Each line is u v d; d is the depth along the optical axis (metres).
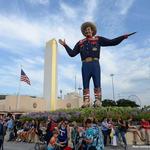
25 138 26.84
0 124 16.86
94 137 11.18
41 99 70.81
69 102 71.50
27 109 68.56
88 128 11.45
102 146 11.22
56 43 45.28
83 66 31.52
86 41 31.75
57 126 15.95
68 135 15.20
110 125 21.66
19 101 68.81
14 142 26.30
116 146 21.08
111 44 31.58
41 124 22.47
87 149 11.24
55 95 43.91
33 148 21.41
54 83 44.00
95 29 32.06
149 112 26.91
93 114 26.42
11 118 27.98
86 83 31.12
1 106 70.94
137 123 26.14
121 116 25.94
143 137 23.31
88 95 31.00
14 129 27.67
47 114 30.20
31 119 31.50
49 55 45.12
